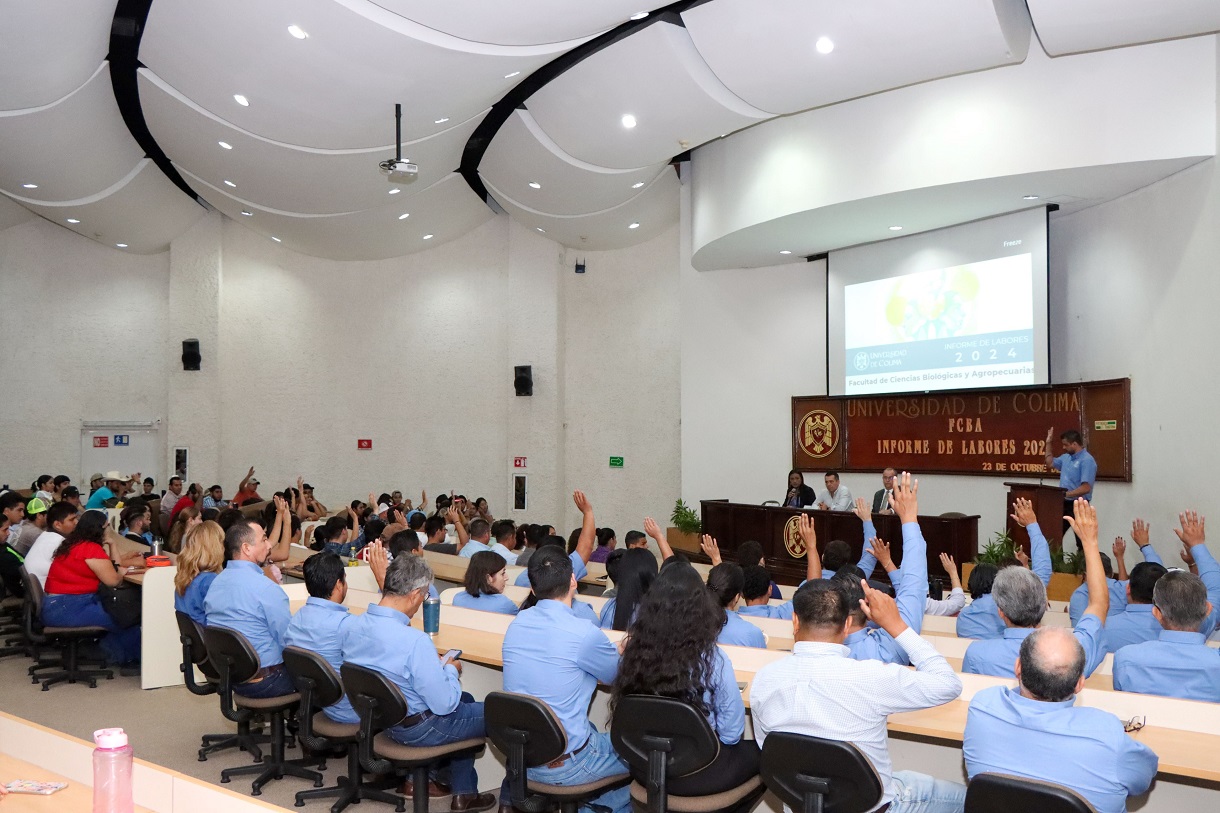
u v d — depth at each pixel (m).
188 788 2.21
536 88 9.30
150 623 6.46
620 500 14.69
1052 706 2.55
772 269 12.00
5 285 15.92
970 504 10.18
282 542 7.39
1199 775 2.53
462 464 15.90
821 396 11.45
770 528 10.40
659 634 3.01
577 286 15.25
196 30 7.68
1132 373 8.35
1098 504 8.86
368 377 16.47
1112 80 7.41
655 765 2.95
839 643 2.91
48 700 6.16
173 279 16.09
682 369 12.60
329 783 4.65
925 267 9.98
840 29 7.17
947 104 8.06
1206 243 7.27
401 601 3.84
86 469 16.27
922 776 3.07
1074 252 9.21
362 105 8.70
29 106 9.39
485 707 3.37
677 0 7.28
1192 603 3.30
